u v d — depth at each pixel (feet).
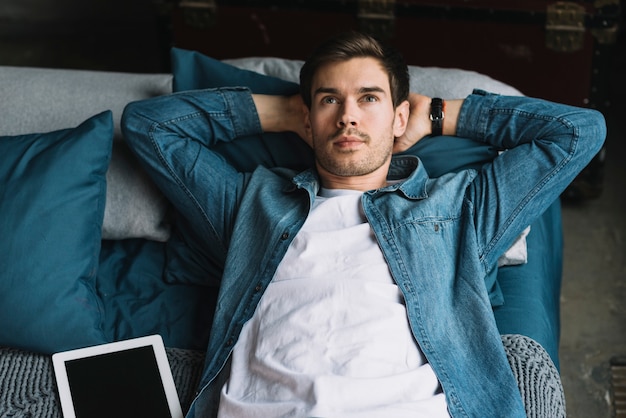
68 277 6.41
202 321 6.76
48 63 12.35
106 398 5.98
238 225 6.59
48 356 6.35
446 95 7.51
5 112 7.46
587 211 9.98
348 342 5.72
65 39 12.85
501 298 6.61
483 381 5.85
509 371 5.82
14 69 7.80
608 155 10.62
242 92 7.07
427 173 7.02
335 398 5.45
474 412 5.70
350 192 6.57
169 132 6.93
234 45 9.99
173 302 6.89
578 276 9.21
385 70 6.58
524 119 6.73
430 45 9.60
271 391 5.65
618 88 11.51
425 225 6.32
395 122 6.88
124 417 5.90
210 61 7.44
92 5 13.01
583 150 6.55
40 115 7.44
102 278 7.06
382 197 6.51
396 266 6.11
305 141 7.21
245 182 6.85
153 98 7.11
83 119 7.42
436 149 7.01
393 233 6.25
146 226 7.16
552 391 5.95
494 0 9.18
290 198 6.68
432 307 6.04
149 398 6.01
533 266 6.98
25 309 6.27
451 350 5.93
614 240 9.61
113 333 6.63
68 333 6.32
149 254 7.24
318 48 6.64
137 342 6.33
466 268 6.26
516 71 9.52
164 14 9.91
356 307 5.87
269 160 7.23
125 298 6.92
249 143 7.25
